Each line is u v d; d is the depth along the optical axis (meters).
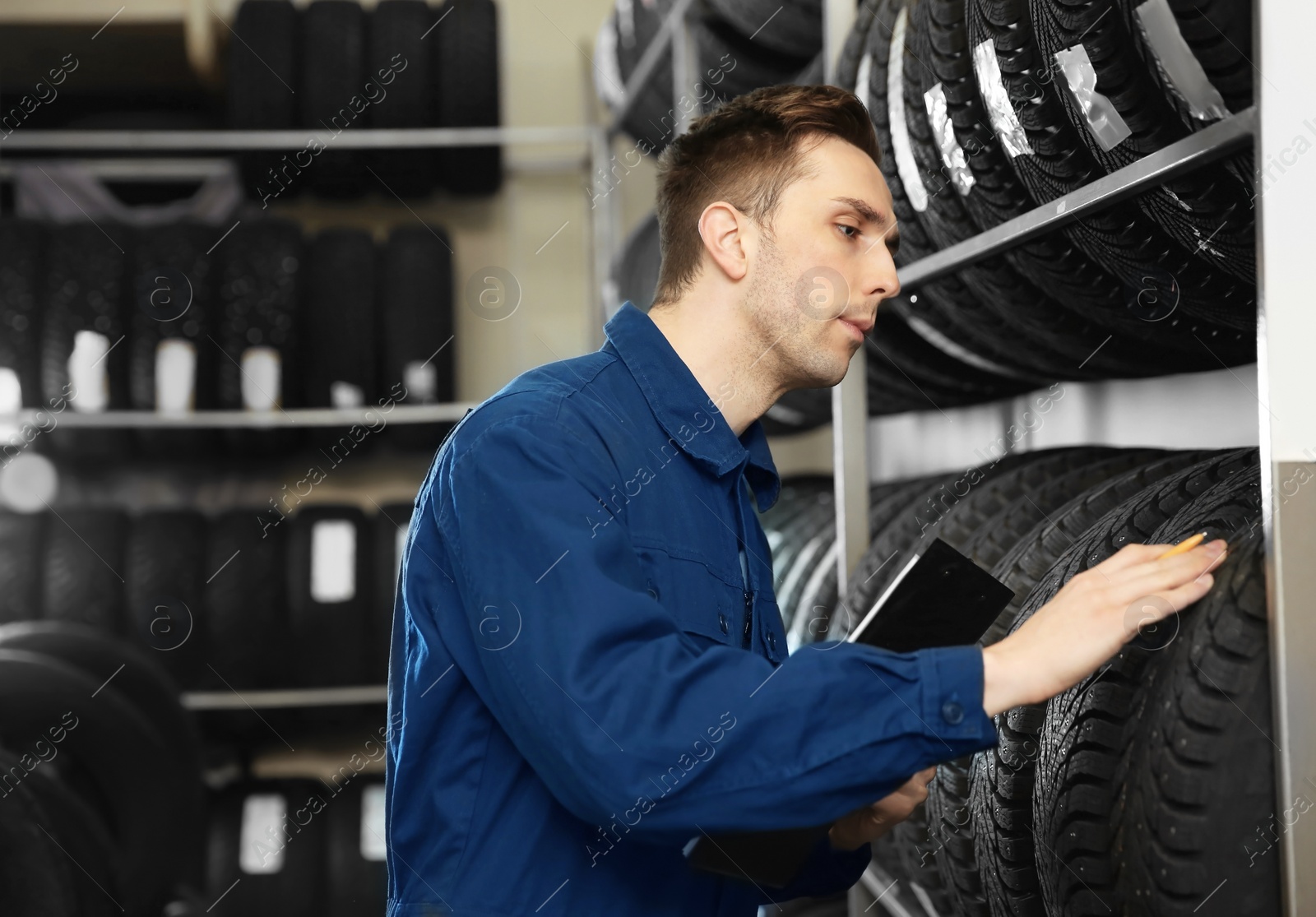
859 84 1.37
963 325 1.34
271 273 3.04
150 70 3.31
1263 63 0.70
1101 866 0.83
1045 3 0.89
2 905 1.24
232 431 3.07
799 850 0.83
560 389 0.84
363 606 2.93
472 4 3.24
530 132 3.13
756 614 0.93
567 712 0.67
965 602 0.83
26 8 2.96
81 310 2.95
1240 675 0.71
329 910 2.67
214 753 3.04
